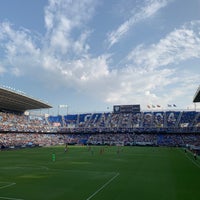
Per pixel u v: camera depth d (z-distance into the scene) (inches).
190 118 4840.1
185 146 3996.1
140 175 1264.8
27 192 893.2
